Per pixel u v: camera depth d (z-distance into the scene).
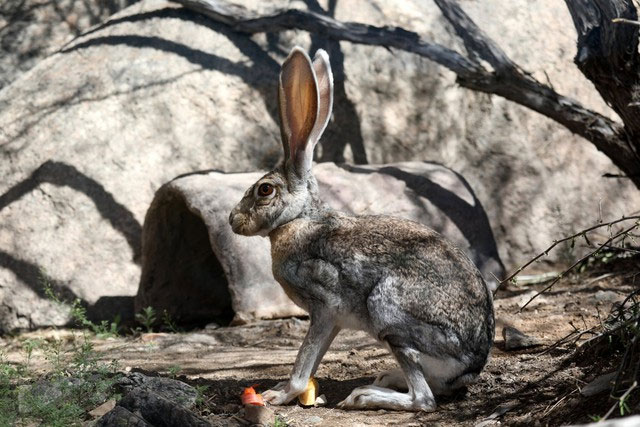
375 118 14.15
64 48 14.41
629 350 7.45
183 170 13.53
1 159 13.38
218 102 13.73
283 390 8.44
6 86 14.59
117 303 13.08
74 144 13.40
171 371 9.23
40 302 12.91
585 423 7.17
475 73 12.92
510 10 15.25
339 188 12.48
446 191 12.98
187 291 13.05
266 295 11.98
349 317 8.22
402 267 8.04
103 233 13.24
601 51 10.47
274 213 8.38
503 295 12.68
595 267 13.58
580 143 14.52
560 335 10.20
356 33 13.40
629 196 14.52
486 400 8.22
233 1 14.27
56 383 8.26
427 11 14.88
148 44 14.11
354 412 8.16
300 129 8.36
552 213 14.28
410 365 7.99
